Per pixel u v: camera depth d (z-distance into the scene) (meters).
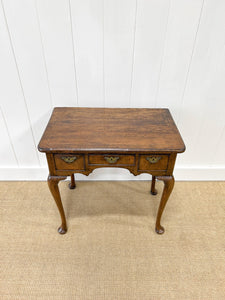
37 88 1.26
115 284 1.08
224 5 1.01
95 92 1.28
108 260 1.18
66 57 1.16
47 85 1.25
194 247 1.25
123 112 1.21
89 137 0.98
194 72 1.21
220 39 1.11
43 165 1.61
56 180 1.05
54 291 1.05
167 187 1.08
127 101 1.31
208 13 1.04
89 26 1.07
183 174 1.66
